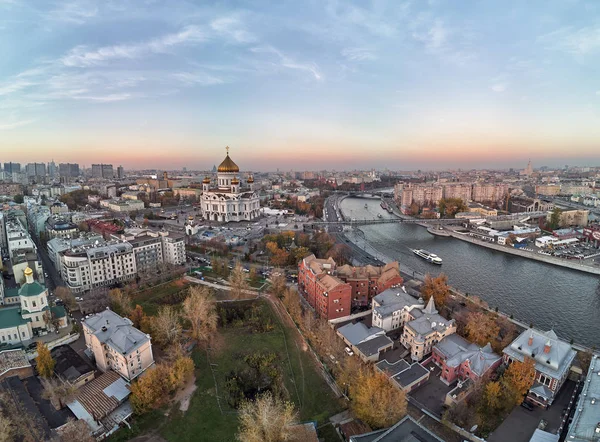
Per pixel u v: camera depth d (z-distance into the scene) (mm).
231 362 153750
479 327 166375
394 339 175000
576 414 109312
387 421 113188
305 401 132500
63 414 118000
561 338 190500
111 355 138625
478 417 124062
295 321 188375
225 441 112750
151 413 121688
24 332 160000
